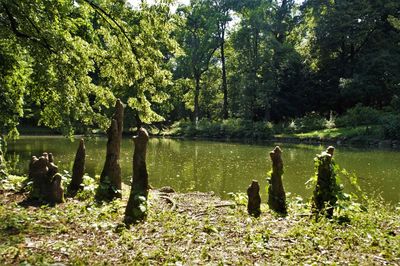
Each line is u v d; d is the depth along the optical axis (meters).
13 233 6.54
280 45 45.50
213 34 52.47
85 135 12.79
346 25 44.12
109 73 13.63
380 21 45.22
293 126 43.16
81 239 6.46
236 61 51.56
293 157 25.48
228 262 5.48
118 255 5.77
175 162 22.91
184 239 6.62
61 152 26.52
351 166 21.12
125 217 7.83
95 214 8.16
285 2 50.25
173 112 64.31
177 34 50.22
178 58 52.81
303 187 15.39
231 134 45.75
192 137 48.28
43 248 5.84
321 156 8.44
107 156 9.89
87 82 12.85
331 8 46.19
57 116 13.02
